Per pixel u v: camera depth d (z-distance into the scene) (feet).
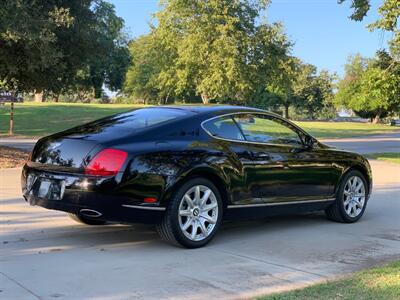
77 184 19.03
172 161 19.86
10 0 41.42
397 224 26.61
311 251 20.95
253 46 117.60
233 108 23.13
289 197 23.82
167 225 20.03
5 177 38.45
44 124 127.34
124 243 21.36
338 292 15.02
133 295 15.35
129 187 19.02
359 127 188.03
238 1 116.06
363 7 64.59
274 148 23.36
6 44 46.80
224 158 21.31
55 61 46.68
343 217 26.45
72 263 18.37
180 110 22.41
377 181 42.96
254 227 25.34
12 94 89.66
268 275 17.66
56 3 48.96
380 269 17.53
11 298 14.73
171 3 117.60
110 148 19.19
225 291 15.96
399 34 61.21
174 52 127.44
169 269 18.01
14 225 23.80
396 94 67.87
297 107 319.06
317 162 24.86
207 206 21.06
